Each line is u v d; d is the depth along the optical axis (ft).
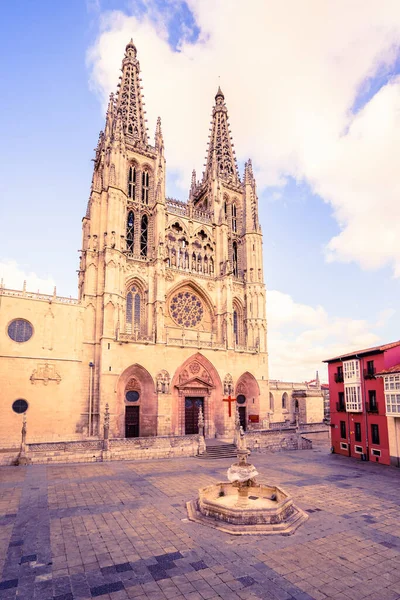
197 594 41.22
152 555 51.01
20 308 156.25
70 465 119.24
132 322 186.80
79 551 52.42
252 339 224.53
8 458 117.70
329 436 192.44
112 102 216.13
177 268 205.46
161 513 69.26
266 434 165.17
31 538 57.21
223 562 48.80
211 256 225.35
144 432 173.37
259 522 60.70
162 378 176.45
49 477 99.71
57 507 72.90
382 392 131.95
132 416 175.11
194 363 194.39
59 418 156.04
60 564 48.47
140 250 201.36
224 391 197.36
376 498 80.84
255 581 43.93
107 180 189.88
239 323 230.89
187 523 63.77
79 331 168.14
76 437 157.48
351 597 40.75
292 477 103.96
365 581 44.19
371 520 65.87
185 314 207.31
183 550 52.54
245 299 233.55
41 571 46.60
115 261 178.50
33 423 150.51
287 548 53.21
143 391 177.99
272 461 133.90
